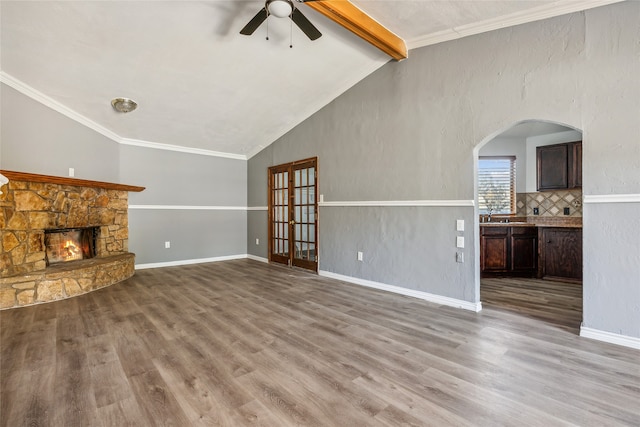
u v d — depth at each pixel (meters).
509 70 3.07
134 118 4.86
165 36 3.32
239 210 6.96
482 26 3.20
